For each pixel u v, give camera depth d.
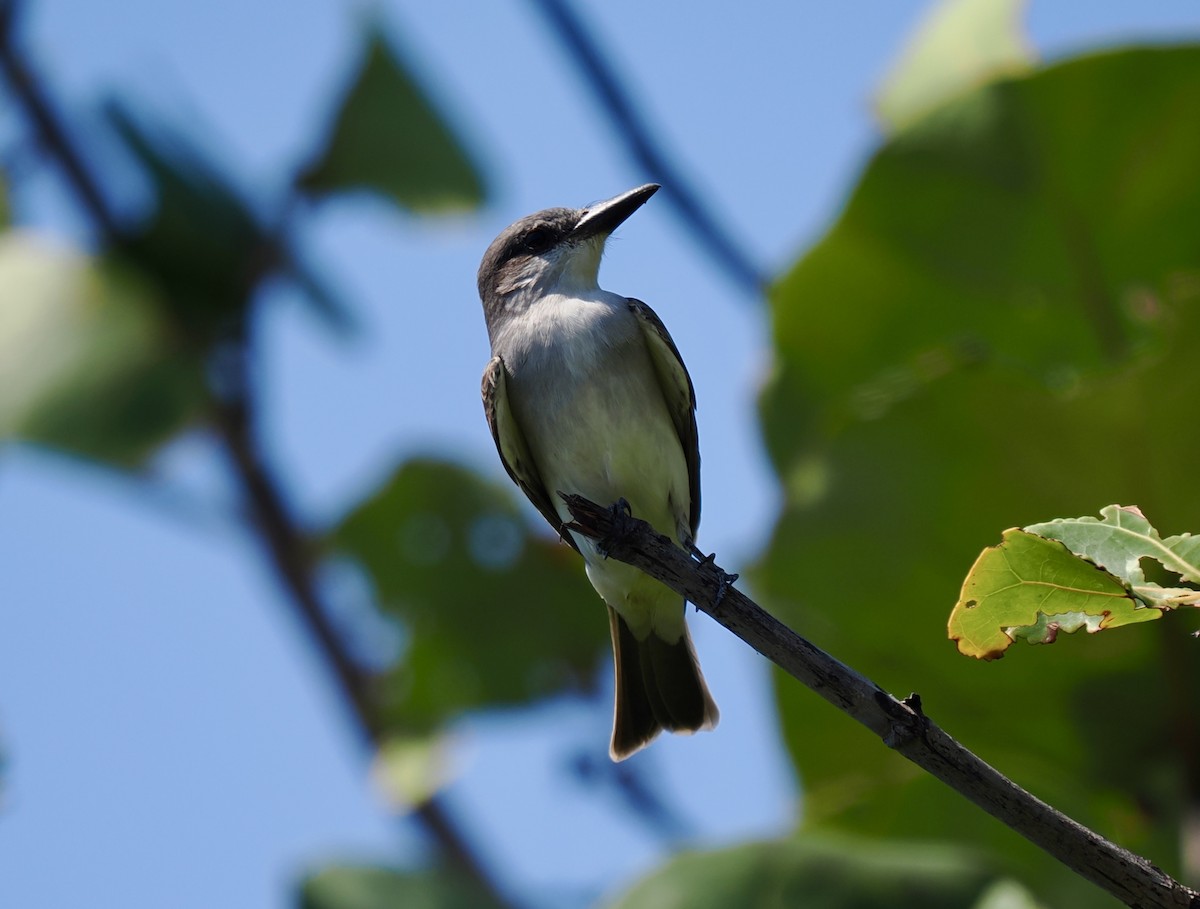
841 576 8.11
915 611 8.09
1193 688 7.76
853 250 8.97
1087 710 8.00
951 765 5.33
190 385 12.06
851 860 7.65
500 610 12.22
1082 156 8.61
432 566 12.15
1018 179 8.67
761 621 5.70
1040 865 8.41
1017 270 8.77
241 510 12.84
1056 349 8.75
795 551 8.12
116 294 12.25
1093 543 5.12
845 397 9.08
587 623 11.96
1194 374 7.37
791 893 7.60
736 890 7.63
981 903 7.50
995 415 7.70
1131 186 8.56
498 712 11.73
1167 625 7.70
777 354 9.19
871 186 8.85
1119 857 5.16
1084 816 7.96
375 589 12.47
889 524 7.96
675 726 10.72
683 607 10.80
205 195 13.09
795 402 9.15
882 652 8.19
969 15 9.88
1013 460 7.75
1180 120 8.47
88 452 11.71
